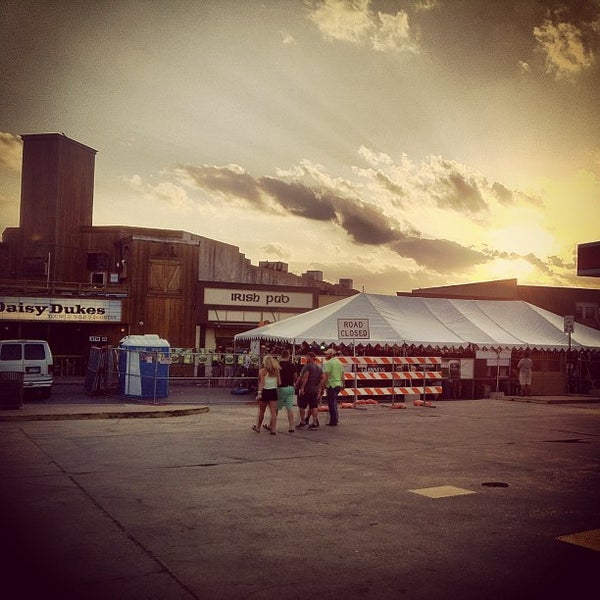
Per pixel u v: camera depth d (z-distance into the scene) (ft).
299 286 130.31
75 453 33.30
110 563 16.65
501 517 22.35
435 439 41.73
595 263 34.53
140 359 64.54
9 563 16.53
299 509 22.90
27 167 126.93
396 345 68.59
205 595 14.62
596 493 26.40
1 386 50.83
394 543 19.08
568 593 15.24
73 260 127.75
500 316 85.66
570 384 87.10
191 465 30.78
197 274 119.24
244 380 77.15
